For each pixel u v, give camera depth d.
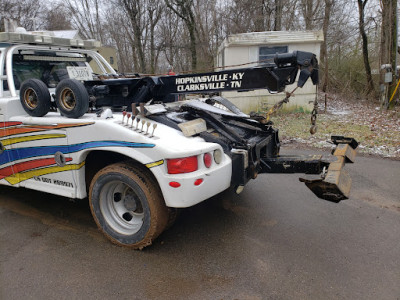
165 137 2.79
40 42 3.94
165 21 25.45
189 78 3.36
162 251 3.05
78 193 3.22
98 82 3.76
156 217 2.87
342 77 16.27
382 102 11.38
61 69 4.79
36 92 3.23
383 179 4.80
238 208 3.95
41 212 3.91
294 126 8.94
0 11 21.53
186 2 18.42
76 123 3.05
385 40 11.57
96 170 3.47
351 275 2.66
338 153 3.21
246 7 20.03
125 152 2.83
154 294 2.48
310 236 3.28
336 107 12.59
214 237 3.29
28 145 3.45
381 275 2.66
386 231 3.35
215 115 3.56
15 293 2.51
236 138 3.17
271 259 2.90
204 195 2.77
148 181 2.86
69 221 3.68
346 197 2.69
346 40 16.75
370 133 7.70
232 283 2.59
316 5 18.98
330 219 3.63
